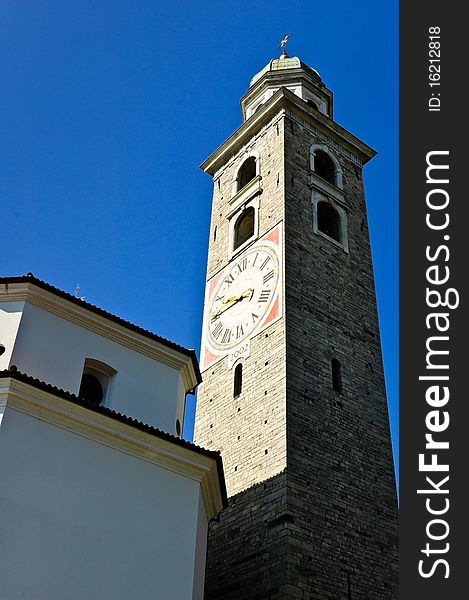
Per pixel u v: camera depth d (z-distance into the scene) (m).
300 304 31.86
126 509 17.89
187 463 19.56
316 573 24.17
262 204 37.34
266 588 24.00
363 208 40.62
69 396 17.86
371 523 27.20
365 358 32.84
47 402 17.61
